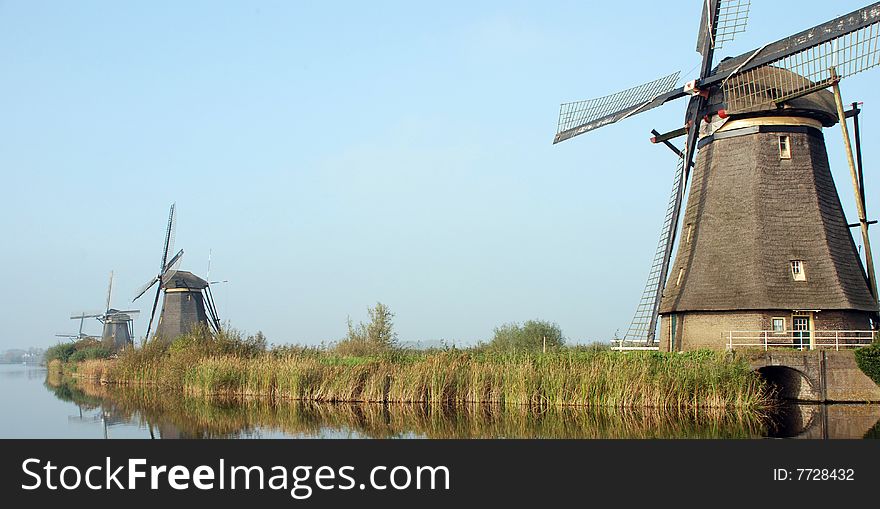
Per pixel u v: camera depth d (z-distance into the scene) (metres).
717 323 48.72
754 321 47.34
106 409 50.84
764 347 46.38
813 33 46.06
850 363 44.94
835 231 48.72
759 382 45.31
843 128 45.88
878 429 35.06
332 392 52.59
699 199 51.50
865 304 47.66
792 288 47.09
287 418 43.19
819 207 48.41
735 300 47.81
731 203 49.59
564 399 45.38
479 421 40.09
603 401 44.47
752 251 48.12
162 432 38.25
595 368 45.28
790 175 48.91
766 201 48.66
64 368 122.62
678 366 44.19
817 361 45.03
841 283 46.94
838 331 45.16
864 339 46.09
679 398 42.88
